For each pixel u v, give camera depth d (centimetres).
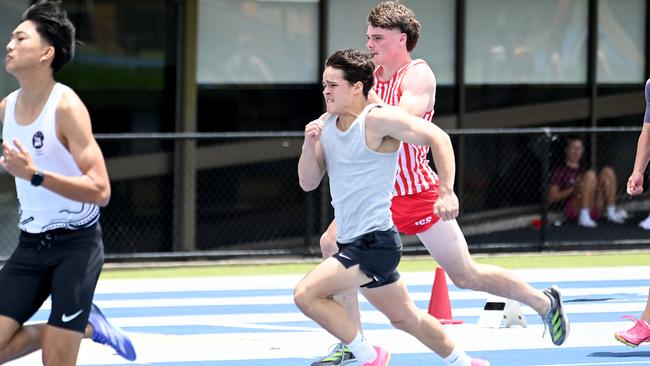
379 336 2836
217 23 4300
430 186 2222
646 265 4094
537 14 4694
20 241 1816
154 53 4219
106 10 4147
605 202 4516
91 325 1962
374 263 1941
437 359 2561
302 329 2934
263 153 4275
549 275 3838
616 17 4794
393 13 2277
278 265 4134
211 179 4194
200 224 4191
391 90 2295
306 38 4412
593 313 3150
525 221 4478
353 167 1936
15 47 1708
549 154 4300
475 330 2906
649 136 2578
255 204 4266
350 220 1958
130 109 4197
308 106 4428
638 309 3216
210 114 4300
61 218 1769
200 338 2816
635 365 2492
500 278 2256
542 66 4716
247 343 2752
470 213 4444
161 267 4062
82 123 1723
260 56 4362
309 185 2038
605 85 4797
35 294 1806
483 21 4628
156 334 2869
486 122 4650
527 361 2542
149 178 4153
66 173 1752
